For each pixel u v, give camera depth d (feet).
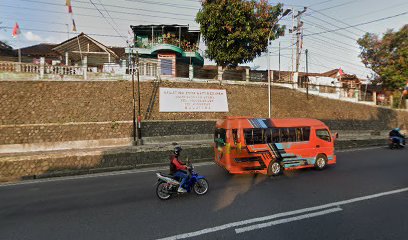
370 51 100.83
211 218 18.43
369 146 59.31
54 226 17.56
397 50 92.53
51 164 35.42
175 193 24.23
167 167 38.55
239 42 76.95
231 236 15.57
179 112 60.18
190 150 43.16
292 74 90.48
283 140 33.12
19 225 17.81
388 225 16.84
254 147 31.48
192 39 95.04
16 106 48.91
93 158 37.58
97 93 57.77
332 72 127.65
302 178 30.25
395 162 39.24
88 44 83.66
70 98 54.34
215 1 74.64
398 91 95.91
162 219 18.40
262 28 77.46
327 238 15.05
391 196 23.00
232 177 31.12
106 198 23.65
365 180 28.71
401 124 86.38
